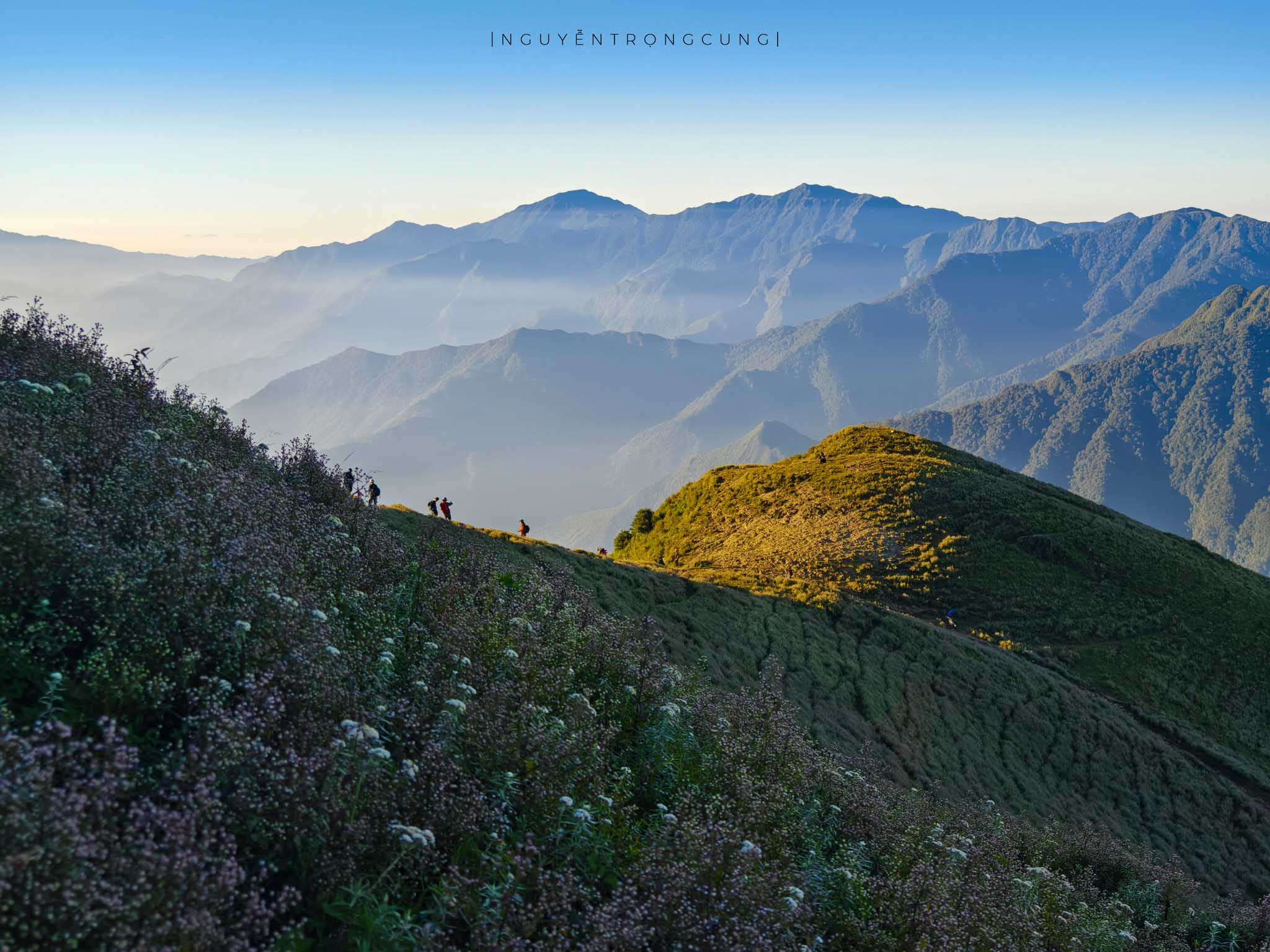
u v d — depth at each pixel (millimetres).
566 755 7633
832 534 75875
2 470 7164
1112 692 55500
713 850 6969
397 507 34125
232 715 5879
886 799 14898
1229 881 37281
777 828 9055
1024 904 10703
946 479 84250
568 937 5949
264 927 4559
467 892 5719
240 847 5227
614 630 13070
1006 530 74688
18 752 4238
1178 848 38500
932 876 9211
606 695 10898
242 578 7426
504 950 5148
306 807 5422
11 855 3611
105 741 4895
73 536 6730
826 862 9750
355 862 5566
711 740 10875
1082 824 34375
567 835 6992
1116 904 15844
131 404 11633
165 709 5945
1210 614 66750
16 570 6141
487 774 7332
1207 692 58625
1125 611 65750
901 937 8367
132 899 3912
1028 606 64938
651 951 5891
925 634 50094
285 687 6602
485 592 12812
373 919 5293
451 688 8008
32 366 11273
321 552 10375
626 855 7316
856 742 34125
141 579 6590
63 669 5891
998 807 33938
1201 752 49656
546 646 10727
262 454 14789
